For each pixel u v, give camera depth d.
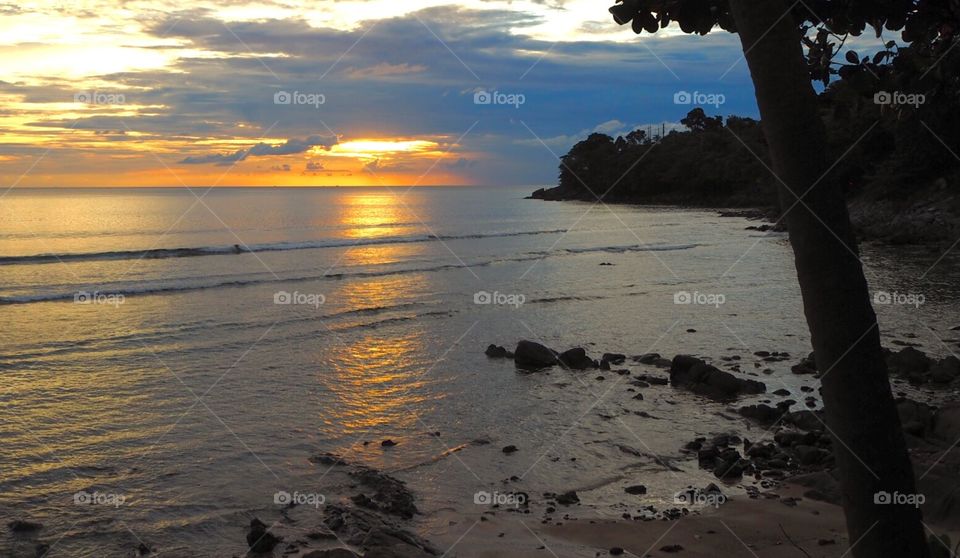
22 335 24.16
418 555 9.02
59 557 9.51
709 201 115.81
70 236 59.62
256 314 28.08
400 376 19.08
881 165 63.00
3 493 11.53
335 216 93.75
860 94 4.88
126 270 39.50
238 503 11.23
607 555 9.34
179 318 27.19
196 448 13.71
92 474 12.39
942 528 8.89
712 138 122.38
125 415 15.76
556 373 19.22
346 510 10.90
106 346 22.72
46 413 15.88
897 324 23.69
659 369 19.52
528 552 9.46
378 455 13.40
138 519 10.66
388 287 35.28
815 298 3.08
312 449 13.69
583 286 35.22
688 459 13.05
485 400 16.88
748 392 17.03
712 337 23.34
